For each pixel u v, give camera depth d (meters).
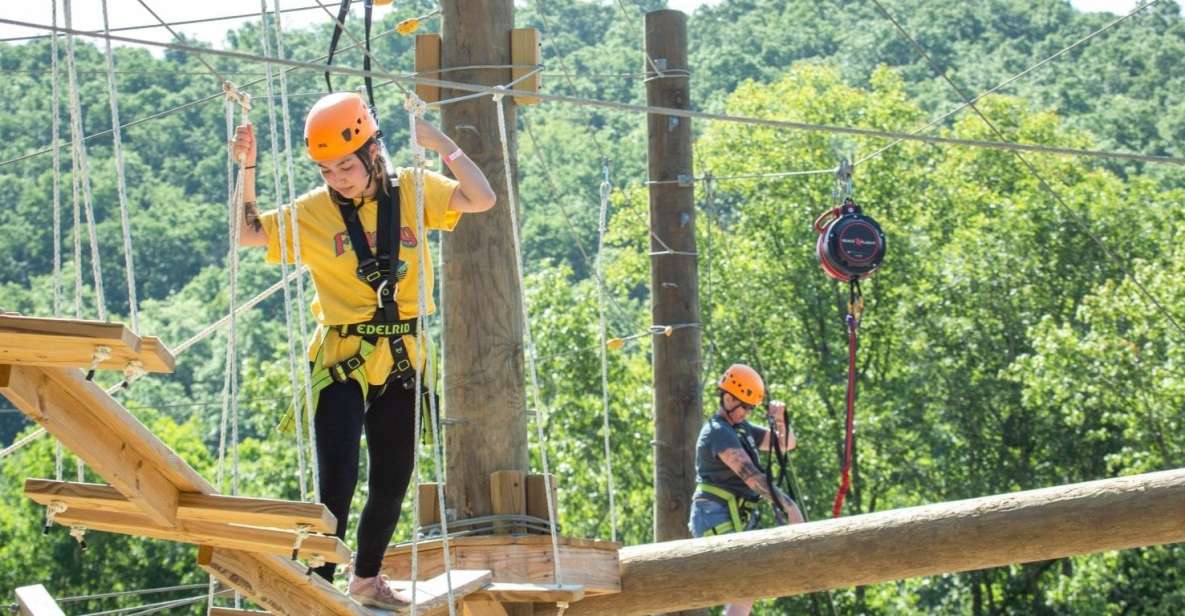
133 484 4.02
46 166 37.34
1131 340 26.72
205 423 47.03
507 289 6.98
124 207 4.39
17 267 40.12
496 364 6.91
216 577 4.57
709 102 64.69
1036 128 36.50
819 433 29.47
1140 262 27.27
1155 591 25.31
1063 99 60.97
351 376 4.95
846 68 72.81
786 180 32.34
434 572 6.38
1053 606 27.27
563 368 27.48
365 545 5.18
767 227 32.47
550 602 6.62
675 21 11.94
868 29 76.12
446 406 6.94
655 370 11.81
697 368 11.77
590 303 28.22
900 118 33.94
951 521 6.41
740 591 6.63
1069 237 31.80
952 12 76.31
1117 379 25.91
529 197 51.22
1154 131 53.25
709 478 9.32
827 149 32.94
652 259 11.91
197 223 54.06
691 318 11.80
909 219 33.22
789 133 33.06
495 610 6.31
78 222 4.49
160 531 4.45
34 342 3.48
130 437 3.90
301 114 42.22
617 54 64.81
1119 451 29.30
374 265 4.92
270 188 30.45
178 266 54.75
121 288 43.91
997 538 6.33
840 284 31.70
